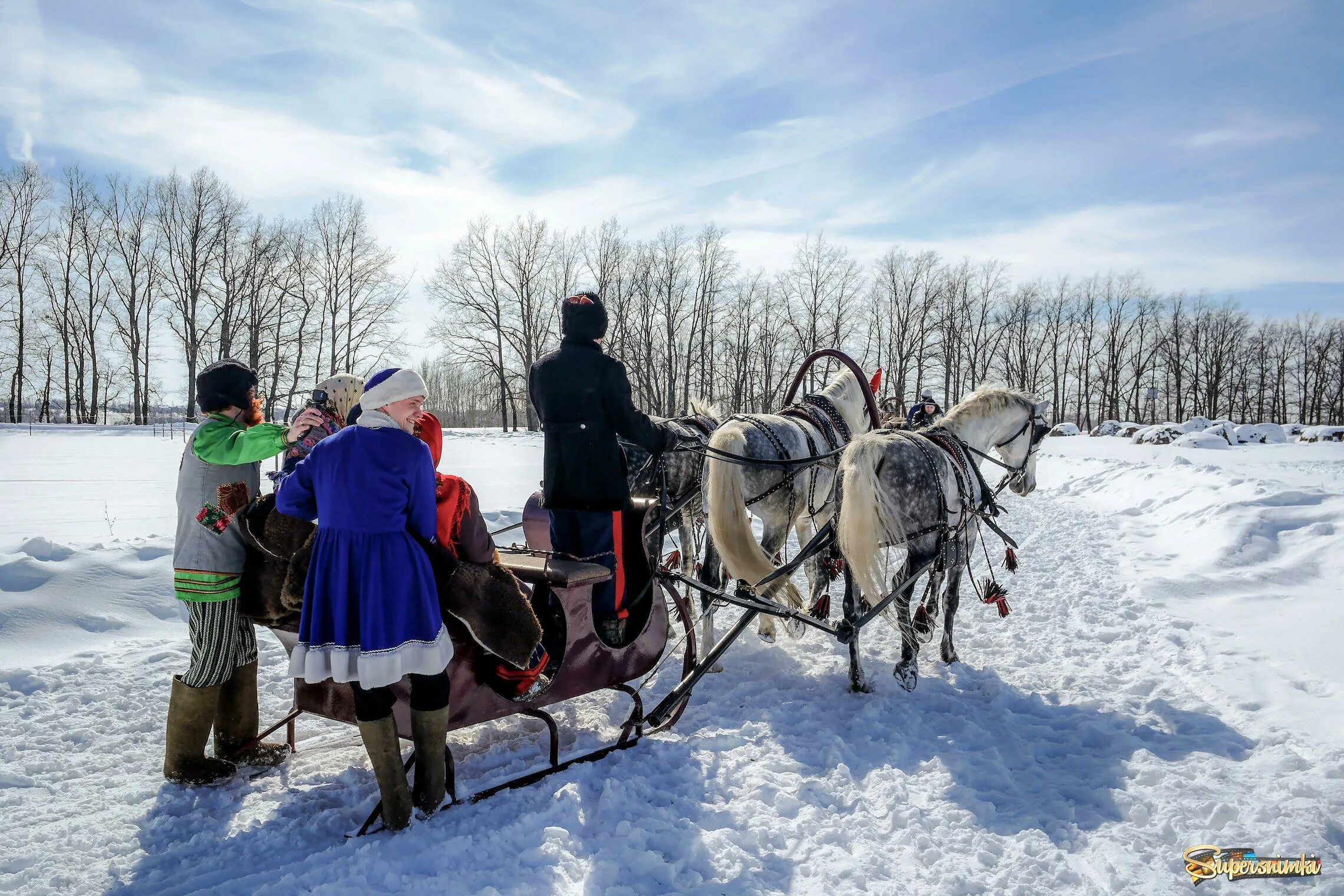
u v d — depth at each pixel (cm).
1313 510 867
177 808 339
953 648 561
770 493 539
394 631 290
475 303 4650
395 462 294
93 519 1000
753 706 471
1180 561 840
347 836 315
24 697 445
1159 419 6631
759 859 307
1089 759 395
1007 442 632
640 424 400
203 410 350
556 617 368
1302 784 345
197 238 4194
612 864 291
